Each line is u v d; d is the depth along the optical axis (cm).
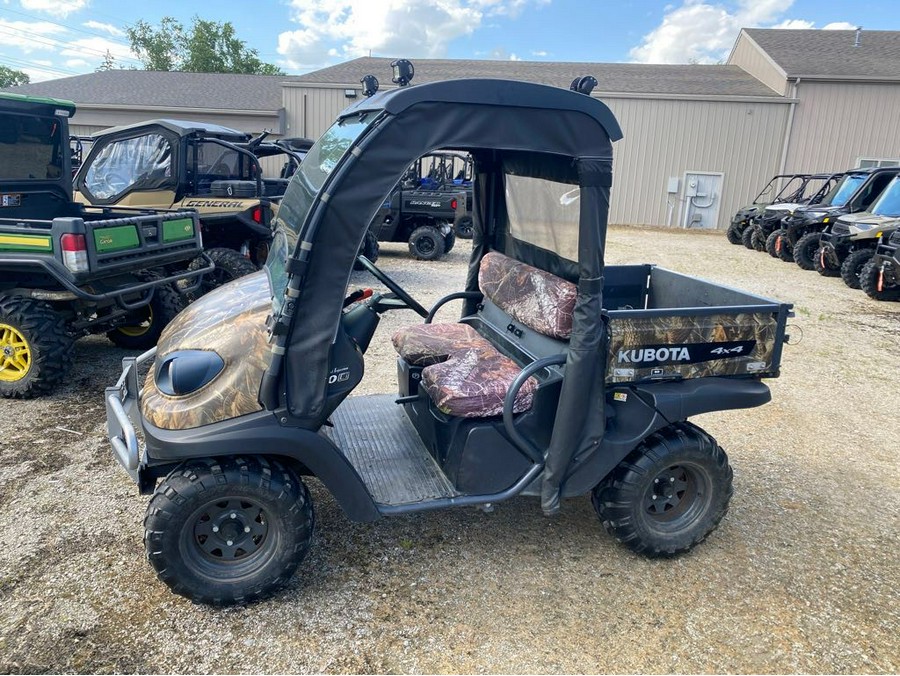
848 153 1909
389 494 279
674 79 2148
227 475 248
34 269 445
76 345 608
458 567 296
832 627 265
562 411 270
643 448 292
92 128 2112
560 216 298
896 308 888
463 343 347
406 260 1154
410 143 234
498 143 242
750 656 248
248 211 697
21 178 561
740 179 1945
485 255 388
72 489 351
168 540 247
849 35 2269
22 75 5109
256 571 260
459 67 2339
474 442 277
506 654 245
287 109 1991
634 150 1955
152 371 279
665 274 387
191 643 246
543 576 291
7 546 299
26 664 232
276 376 240
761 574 298
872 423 486
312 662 239
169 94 2202
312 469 255
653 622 265
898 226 920
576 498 360
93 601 266
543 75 2234
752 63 2250
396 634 254
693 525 304
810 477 397
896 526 343
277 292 260
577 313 266
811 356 654
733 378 299
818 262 1139
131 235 480
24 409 454
